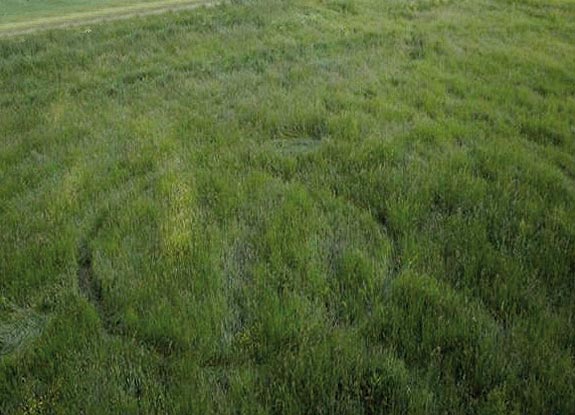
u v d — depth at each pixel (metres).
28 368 4.57
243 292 5.33
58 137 9.66
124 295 5.30
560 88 11.32
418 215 6.57
